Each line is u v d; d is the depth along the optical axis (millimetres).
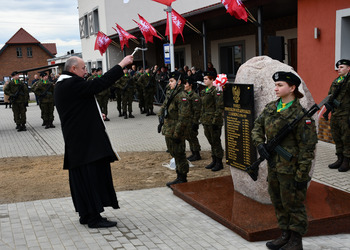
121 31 13695
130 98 15609
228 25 17406
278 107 3832
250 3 11445
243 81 5293
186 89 7051
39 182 7121
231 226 4496
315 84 9617
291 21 14570
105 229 4613
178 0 17781
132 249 4035
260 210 4875
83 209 4609
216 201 5277
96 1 26734
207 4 15648
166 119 6273
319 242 4227
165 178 7105
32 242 4250
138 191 6301
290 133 3695
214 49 19672
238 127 5379
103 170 4613
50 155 9648
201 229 4590
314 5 9414
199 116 7012
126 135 11930
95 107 4539
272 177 3873
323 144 9062
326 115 7043
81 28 31516
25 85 13797
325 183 6277
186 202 5625
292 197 3766
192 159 8305
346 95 6754
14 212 5328
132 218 5012
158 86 18781
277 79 3703
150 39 12133
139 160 8625
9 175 7730
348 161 6859
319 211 4629
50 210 5379
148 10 20891
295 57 14734
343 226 4539
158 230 4574
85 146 4445
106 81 4426
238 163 5438
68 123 4426
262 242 4207
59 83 4430
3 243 4238
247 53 17297
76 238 4348
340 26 8703
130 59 4574
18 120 13859
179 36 22312
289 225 3869
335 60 8922
